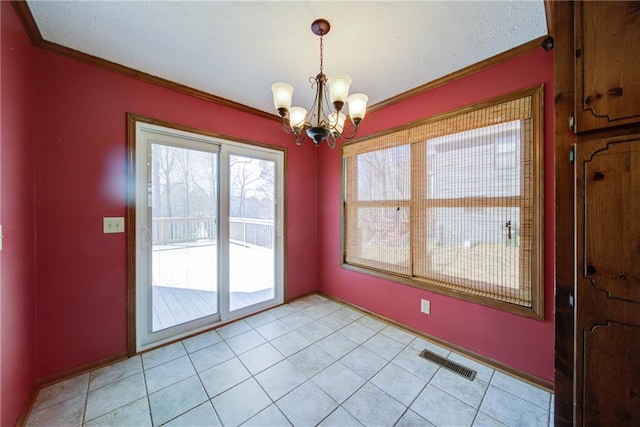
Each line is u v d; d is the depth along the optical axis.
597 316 0.83
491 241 1.90
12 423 1.33
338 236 3.14
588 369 0.84
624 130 0.78
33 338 1.63
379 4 1.36
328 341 2.27
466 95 2.01
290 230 3.18
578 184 0.85
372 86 2.26
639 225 0.75
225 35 1.62
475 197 1.97
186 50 1.77
